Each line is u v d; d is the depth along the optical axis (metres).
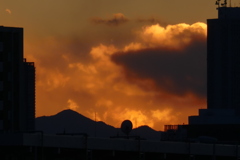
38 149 167.12
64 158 172.75
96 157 180.88
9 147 164.50
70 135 179.50
